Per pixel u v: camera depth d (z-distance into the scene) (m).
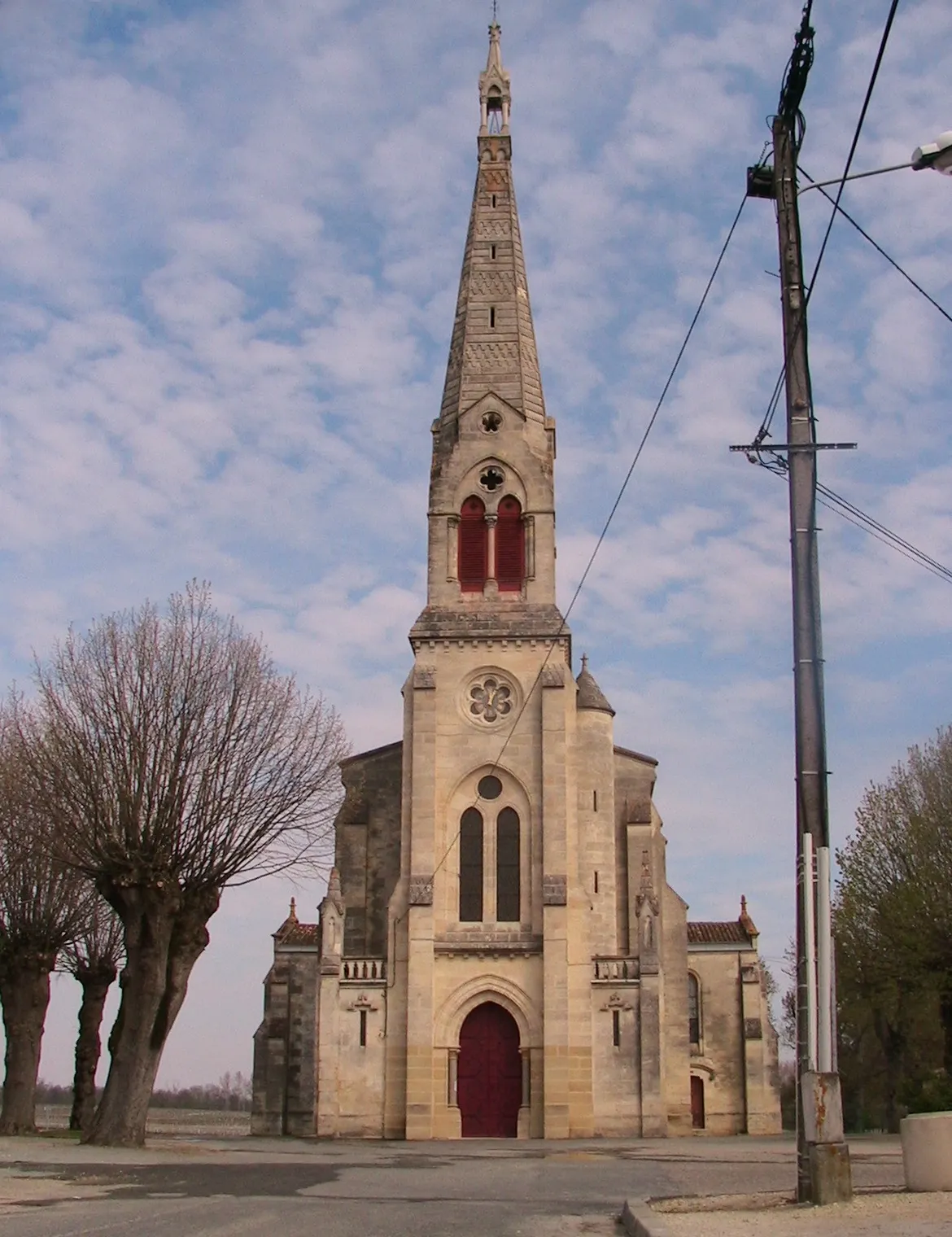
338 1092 67.31
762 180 31.19
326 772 56.38
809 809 27.48
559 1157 47.12
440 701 72.94
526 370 80.06
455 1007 68.31
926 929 66.62
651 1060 67.12
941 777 71.44
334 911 69.81
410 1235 21.42
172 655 53.31
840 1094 25.94
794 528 29.06
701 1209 25.06
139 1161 39.44
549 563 75.56
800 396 29.64
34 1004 65.44
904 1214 22.70
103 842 50.47
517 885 70.31
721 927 88.75
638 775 82.62
